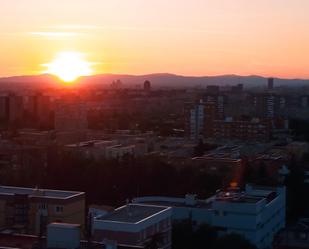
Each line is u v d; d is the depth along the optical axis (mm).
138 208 89312
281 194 121875
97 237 77812
